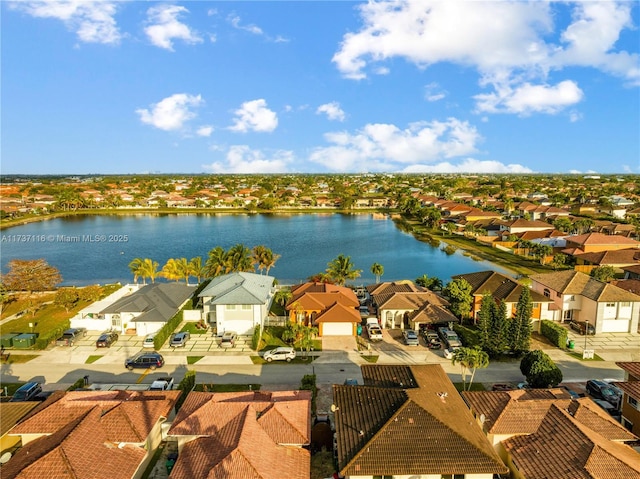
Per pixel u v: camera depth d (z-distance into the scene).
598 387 38.59
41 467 23.78
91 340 52.47
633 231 119.94
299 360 47.09
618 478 22.81
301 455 26.64
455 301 57.75
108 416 28.92
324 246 129.12
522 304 47.88
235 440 25.45
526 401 30.31
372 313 62.53
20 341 50.03
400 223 183.75
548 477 23.72
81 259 110.56
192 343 51.97
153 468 29.22
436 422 26.30
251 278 65.12
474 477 24.09
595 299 53.50
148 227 169.88
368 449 24.58
